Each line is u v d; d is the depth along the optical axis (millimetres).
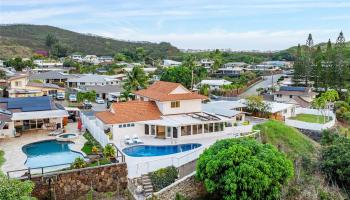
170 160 37219
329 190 40531
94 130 48781
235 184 30969
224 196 31906
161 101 52188
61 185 31891
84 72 153000
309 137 64312
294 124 67250
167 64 193250
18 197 21422
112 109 52312
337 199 38469
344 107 84500
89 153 41219
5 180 21844
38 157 40344
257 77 153500
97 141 46938
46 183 31266
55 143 46688
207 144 45562
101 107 77375
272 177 32281
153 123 49062
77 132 51938
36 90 86062
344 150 45062
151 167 35969
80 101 82375
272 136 55875
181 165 37844
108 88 99500
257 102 70875
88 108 75500
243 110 73062
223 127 52250
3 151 41531
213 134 51188
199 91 107062
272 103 76500
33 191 30672
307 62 128375
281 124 61219
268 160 33062
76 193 32562
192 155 39375
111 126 48219
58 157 40406
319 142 62125
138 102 54781
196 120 50438
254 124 59031
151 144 45938
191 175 35562
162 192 32719
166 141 47500
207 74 153250
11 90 82688
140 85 79750
